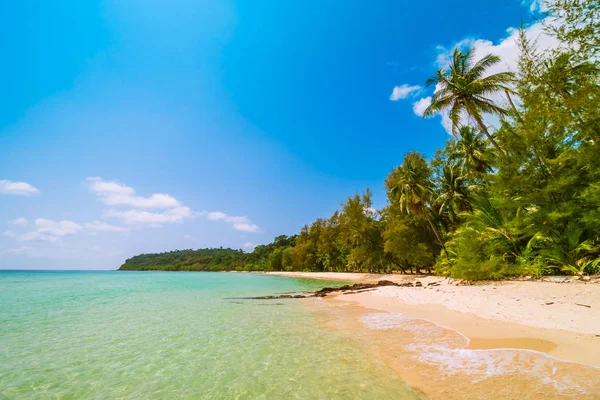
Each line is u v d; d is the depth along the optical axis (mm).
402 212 37062
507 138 16484
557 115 13961
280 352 7766
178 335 10008
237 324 11656
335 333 9555
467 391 4703
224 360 7344
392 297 17219
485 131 21625
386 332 9055
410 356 6633
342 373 6070
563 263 14734
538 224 15516
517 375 5016
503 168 16656
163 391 5699
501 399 4312
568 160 14547
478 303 11562
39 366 7199
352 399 4910
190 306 17328
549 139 15375
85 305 18188
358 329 9828
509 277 17031
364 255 46500
